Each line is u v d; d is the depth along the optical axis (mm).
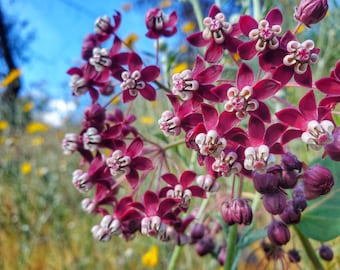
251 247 146
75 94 89
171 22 89
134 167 82
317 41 183
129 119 91
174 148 100
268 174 68
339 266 122
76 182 87
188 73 70
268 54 66
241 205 75
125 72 82
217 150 65
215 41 73
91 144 83
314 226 87
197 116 70
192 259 175
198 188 79
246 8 102
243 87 66
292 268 130
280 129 65
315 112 64
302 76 65
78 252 200
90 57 91
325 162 89
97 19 91
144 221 79
